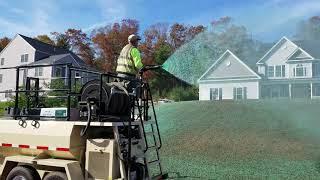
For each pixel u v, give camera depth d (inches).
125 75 262.5
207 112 661.3
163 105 786.2
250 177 331.3
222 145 472.7
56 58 1711.4
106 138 248.7
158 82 1411.2
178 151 453.4
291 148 440.8
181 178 327.6
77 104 273.3
